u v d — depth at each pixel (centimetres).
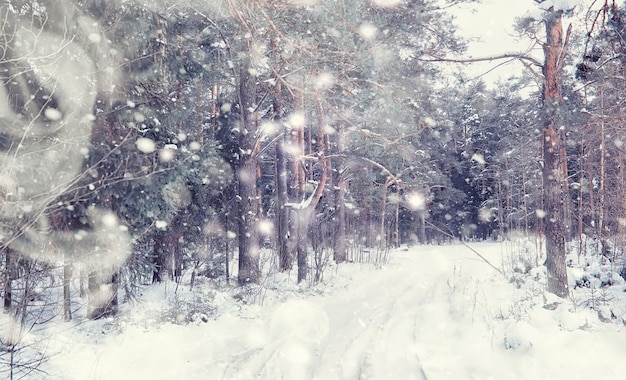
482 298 1072
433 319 891
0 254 430
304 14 792
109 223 806
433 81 1379
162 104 991
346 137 1759
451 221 4825
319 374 571
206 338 778
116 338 757
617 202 1587
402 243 4753
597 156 1922
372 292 1301
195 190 1338
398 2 906
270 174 2997
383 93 1063
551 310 757
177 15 1003
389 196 3231
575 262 1454
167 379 562
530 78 1280
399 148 1387
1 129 623
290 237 1789
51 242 710
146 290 1188
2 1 589
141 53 896
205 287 1231
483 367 580
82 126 771
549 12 923
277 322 895
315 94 819
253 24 609
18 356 581
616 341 608
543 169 1095
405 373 567
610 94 1209
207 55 1187
